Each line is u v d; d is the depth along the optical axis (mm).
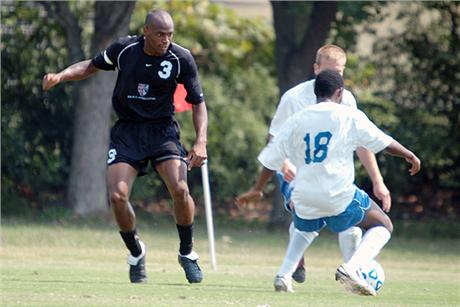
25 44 67688
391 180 69938
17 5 67438
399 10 69375
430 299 29156
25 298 24641
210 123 71125
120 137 29547
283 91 64375
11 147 67312
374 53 70188
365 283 26625
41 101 68250
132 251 30609
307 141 26938
